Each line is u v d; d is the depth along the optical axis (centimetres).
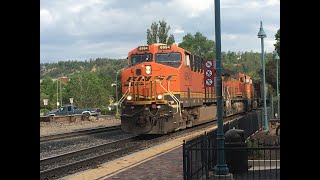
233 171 1312
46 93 13888
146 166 1484
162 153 1839
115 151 1877
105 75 15912
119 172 1381
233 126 1773
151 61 2623
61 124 4531
